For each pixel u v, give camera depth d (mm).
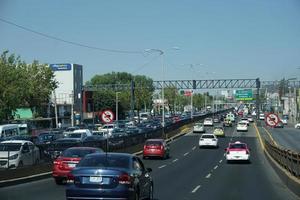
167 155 50656
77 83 148750
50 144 34062
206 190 24156
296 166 24781
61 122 130375
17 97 73688
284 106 183375
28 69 93125
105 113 34781
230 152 44375
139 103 161375
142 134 59875
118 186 15430
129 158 16531
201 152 57938
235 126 115250
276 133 93500
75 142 36406
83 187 15531
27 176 27828
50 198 19906
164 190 24078
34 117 103625
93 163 16141
